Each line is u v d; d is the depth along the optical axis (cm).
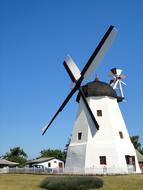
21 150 10881
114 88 4591
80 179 2602
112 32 3738
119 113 4241
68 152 4088
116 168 3791
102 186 2644
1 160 7044
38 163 7538
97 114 4081
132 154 4069
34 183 2928
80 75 4094
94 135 3938
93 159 3847
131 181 2898
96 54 3912
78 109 4203
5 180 3219
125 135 4141
